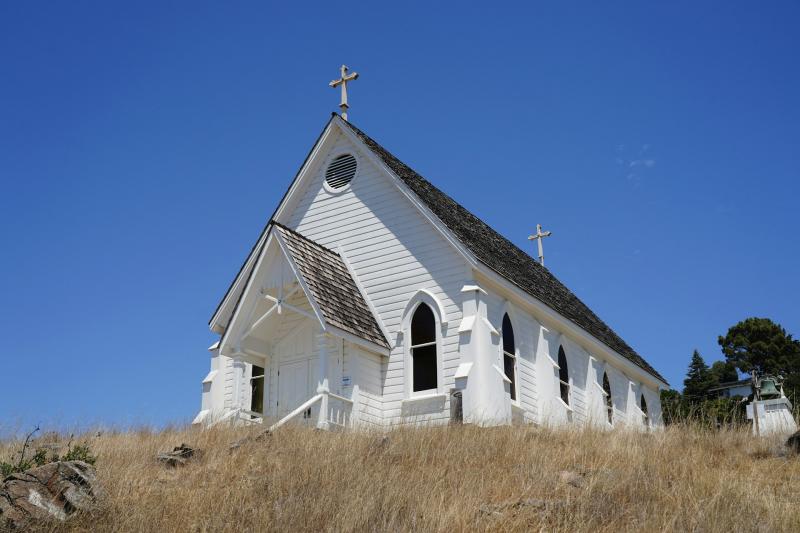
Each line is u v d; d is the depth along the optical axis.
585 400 31.03
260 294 24.44
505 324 26.22
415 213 25.97
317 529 12.48
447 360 24.06
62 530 12.48
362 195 27.22
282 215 28.42
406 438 17.27
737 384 64.12
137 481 15.02
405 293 25.36
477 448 16.83
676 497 13.52
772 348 63.22
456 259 24.91
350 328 23.56
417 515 12.82
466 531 12.23
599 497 13.27
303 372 25.20
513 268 30.81
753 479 14.96
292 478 14.41
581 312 37.88
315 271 24.36
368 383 24.20
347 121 29.27
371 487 13.59
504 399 23.12
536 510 13.07
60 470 13.18
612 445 16.77
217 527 12.65
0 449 18.56
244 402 25.73
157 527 12.80
